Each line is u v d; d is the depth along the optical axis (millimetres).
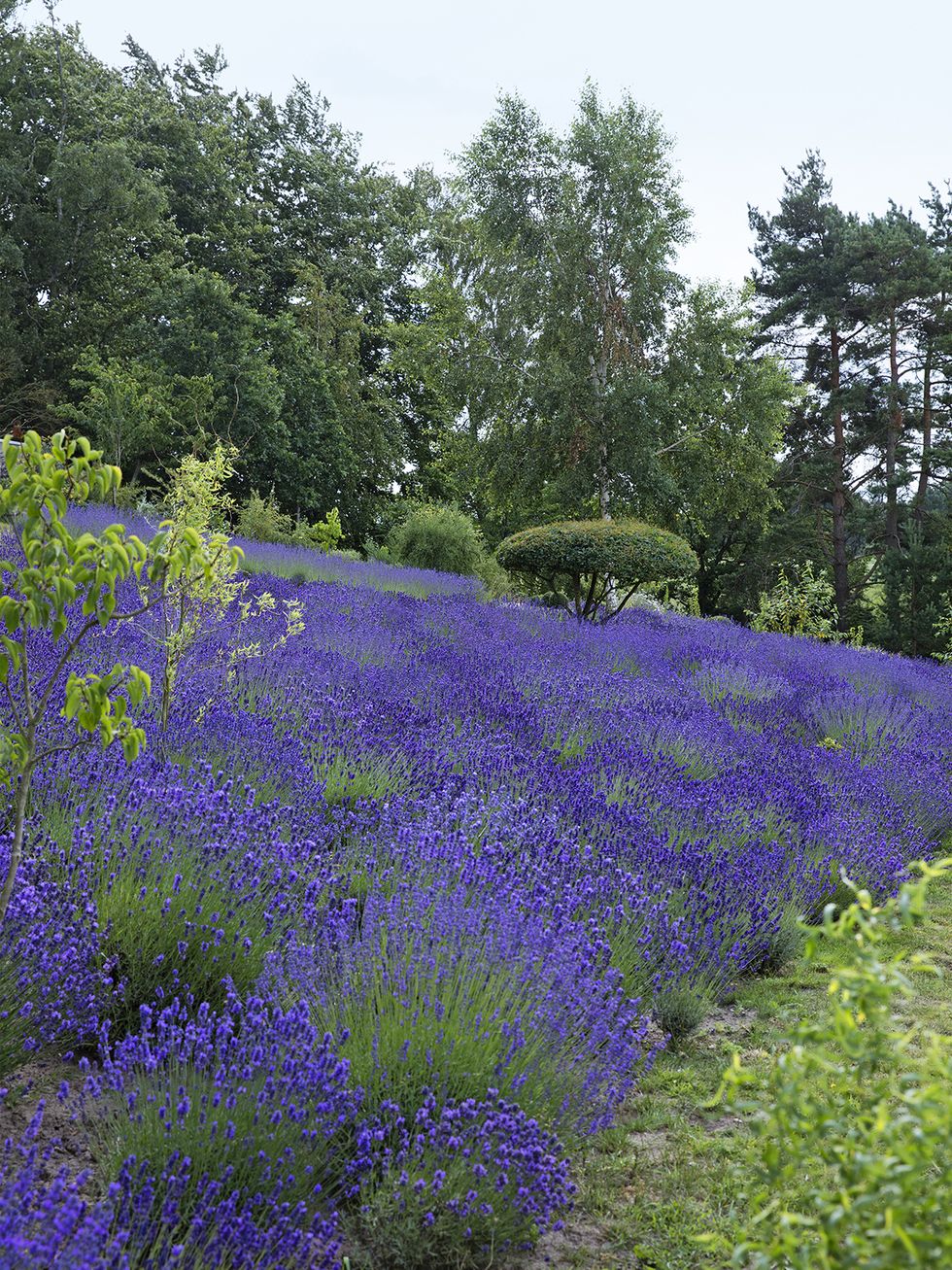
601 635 15914
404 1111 3264
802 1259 1905
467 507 42594
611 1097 3549
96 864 4184
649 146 27641
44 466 3273
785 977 5516
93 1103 3137
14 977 3354
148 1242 2529
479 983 3660
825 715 11914
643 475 26234
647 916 4879
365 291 42500
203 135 40375
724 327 27547
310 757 6312
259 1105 2928
